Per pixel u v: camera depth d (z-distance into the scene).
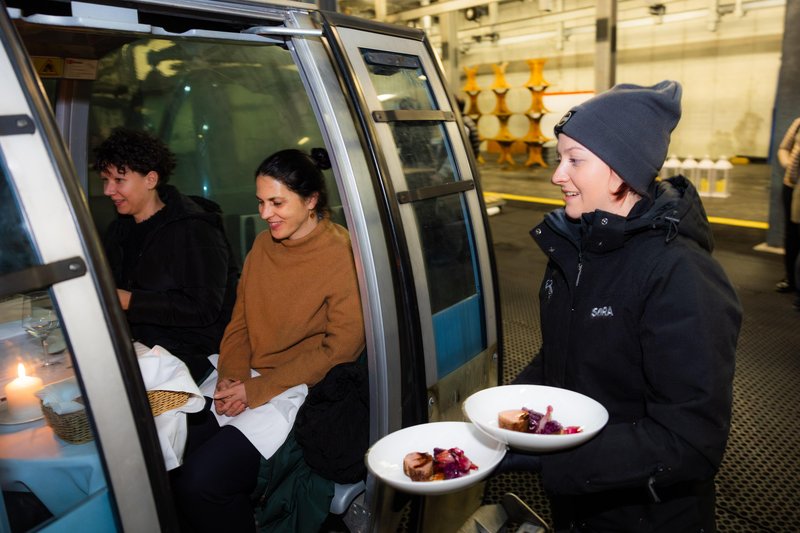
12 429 1.24
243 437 1.65
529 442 0.88
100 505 1.00
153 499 1.03
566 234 1.07
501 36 13.25
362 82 1.59
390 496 1.61
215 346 2.12
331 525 1.85
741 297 4.21
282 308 1.89
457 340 1.84
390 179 1.58
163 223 2.04
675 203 0.97
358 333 1.82
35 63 2.11
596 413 0.96
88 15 1.34
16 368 1.37
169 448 1.40
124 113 2.71
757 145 10.09
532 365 1.30
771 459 2.43
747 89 10.02
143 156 2.02
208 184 2.90
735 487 2.27
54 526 0.95
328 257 1.86
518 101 13.31
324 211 1.91
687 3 10.30
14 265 0.88
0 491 1.00
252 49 2.81
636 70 11.37
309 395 1.68
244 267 2.02
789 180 3.98
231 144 2.89
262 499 1.75
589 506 1.12
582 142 0.97
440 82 1.90
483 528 1.43
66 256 0.92
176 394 1.48
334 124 1.52
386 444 1.00
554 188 9.02
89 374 0.95
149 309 1.93
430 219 1.74
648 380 0.97
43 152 0.92
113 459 0.98
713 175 7.56
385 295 1.55
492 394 1.05
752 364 3.25
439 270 1.77
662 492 1.03
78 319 0.93
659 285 0.94
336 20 1.61
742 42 9.91
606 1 6.65
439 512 1.72
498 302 2.05
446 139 1.87
